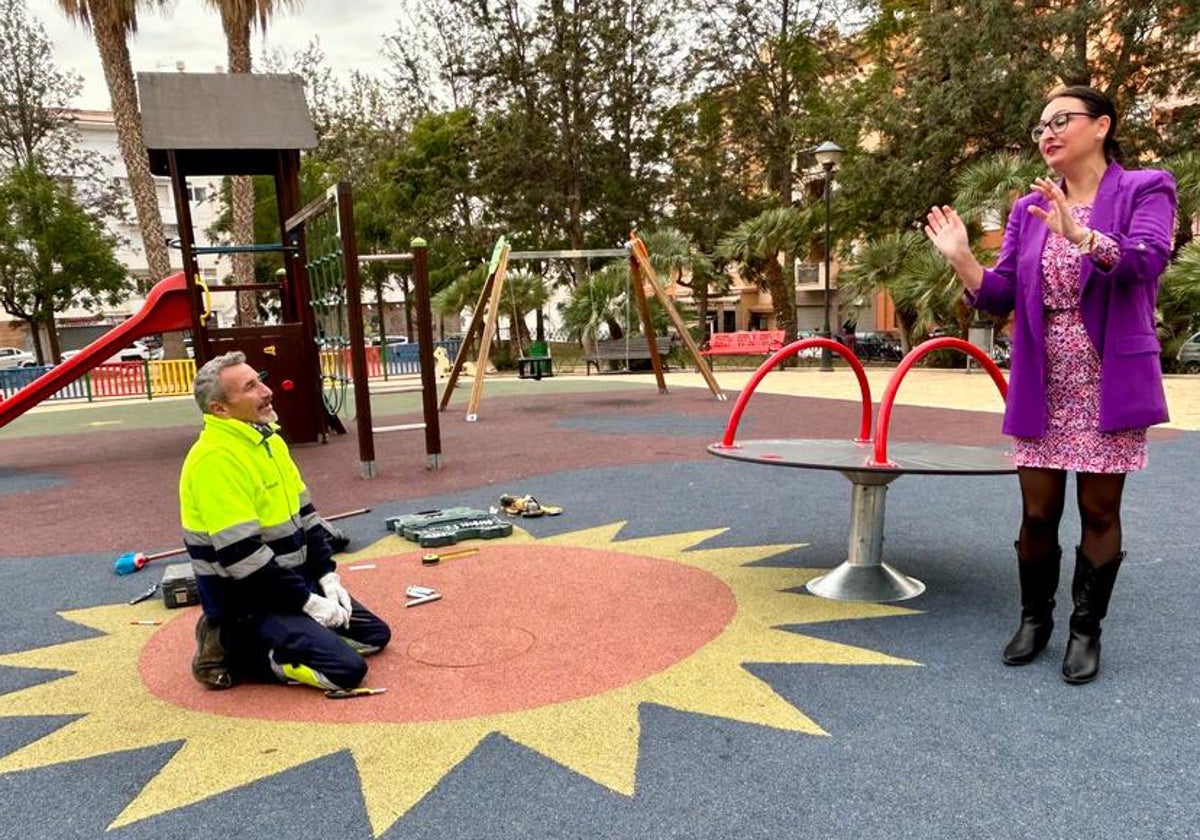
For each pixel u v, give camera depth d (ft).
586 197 92.99
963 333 63.31
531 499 19.81
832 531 17.16
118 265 103.86
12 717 9.93
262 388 10.32
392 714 9.53
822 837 7.02
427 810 7.60
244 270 71.77
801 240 78.02
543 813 7.49
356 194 103.35
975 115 65.41
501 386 62.18
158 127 30.58
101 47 68.44
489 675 10.55
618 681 10.25
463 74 90.53
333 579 11.23
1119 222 8.99
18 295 96.99
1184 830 6.98
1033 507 10.12
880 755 8.32
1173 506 17.80
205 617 10.34
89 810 7.84
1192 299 48.34
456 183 94.12
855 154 76.13
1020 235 10.10
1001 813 7.29
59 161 120.88
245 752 8.80
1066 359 9.52
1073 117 9.37
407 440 33.96
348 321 25.38
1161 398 9.18
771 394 47.34
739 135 91.40
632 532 17.63
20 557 18.16
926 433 29.17
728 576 14.37
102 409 57.72
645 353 68.95
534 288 74.33
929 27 67.15
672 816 7.38
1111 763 8.05
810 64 84.74
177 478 28.02
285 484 10.69
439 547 16.94
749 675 10.31
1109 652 10.64
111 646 12.24
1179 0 58.49
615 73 88.63
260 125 31.83
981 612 12.27
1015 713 9.11
